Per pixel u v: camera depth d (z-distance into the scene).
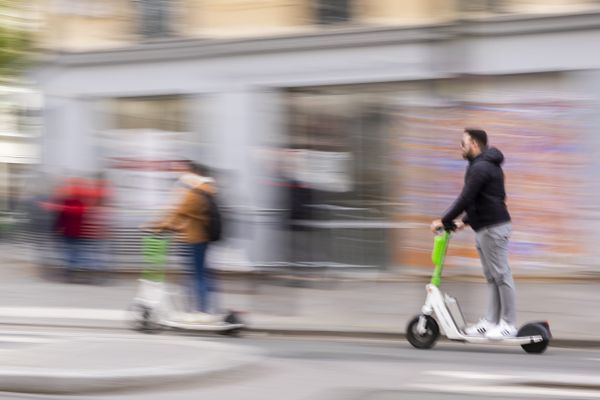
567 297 21.80
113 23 28.77
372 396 10.90
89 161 29.19
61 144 29.52
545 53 24.30
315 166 26.66
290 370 12.73
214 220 17.48
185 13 27.92
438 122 25.44
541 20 24.19
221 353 12.64
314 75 26.50
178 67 28.00
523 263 24.89
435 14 25.14
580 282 24.17
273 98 27.08
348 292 22.69
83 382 10.80
